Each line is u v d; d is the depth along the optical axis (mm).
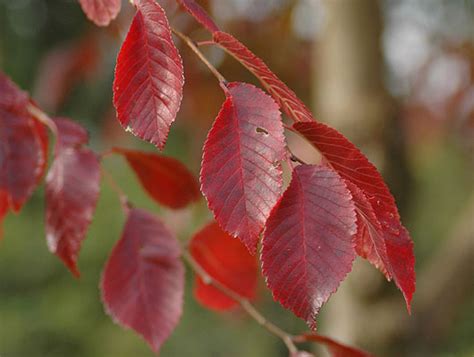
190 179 548
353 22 939
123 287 518
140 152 531
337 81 941
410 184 929
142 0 360
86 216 501
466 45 1229
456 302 914
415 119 1218
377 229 359
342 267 349
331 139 362
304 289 350
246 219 346
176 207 559
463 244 903
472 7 1249
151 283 517
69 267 504
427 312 907
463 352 2018
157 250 521
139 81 360
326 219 352
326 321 1000
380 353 901
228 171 349
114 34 908
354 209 351
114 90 361
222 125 351
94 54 1042
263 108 351
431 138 1272
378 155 906
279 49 1075
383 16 975
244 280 560
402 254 371
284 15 1062
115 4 406
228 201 347
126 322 513
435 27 1266
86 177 504
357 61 929
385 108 920
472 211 916
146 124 360
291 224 352
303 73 1097
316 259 350
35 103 509
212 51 865
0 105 491
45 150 514
